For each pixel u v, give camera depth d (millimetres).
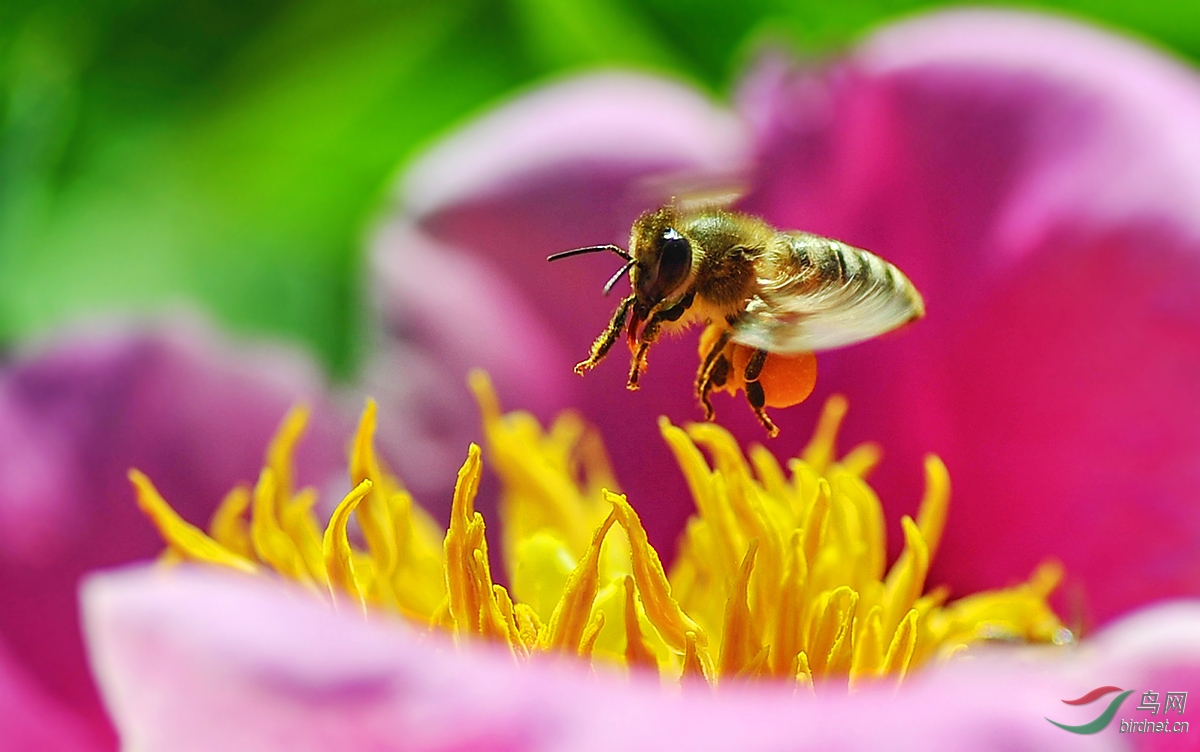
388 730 136
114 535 188
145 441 190
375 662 137
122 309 197
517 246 195
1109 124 184
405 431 195
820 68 194
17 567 185
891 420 189
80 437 189
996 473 186
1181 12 195
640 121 195
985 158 188
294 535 173
